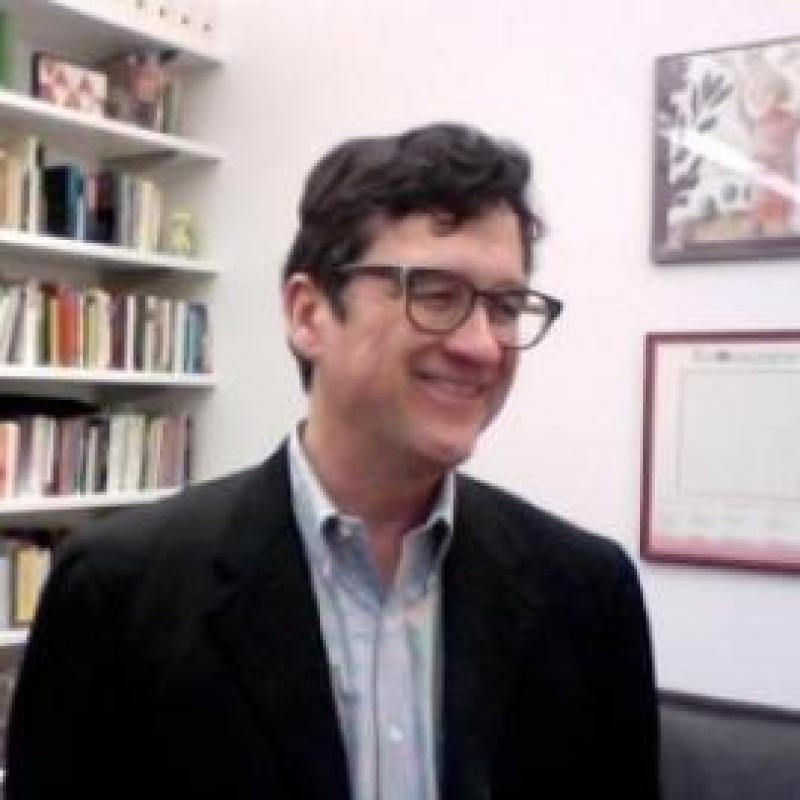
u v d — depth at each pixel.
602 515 2.63
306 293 0.92
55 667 0.90
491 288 0.84
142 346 3.08
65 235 2.92
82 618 0.90
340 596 0.93
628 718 1.02
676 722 2.09
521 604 0.96
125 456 3.07
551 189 2.71
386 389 0.85
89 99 2.99
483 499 1.03
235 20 3.28
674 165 2.53
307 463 0.94
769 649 2.41
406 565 0.95
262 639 0.88
